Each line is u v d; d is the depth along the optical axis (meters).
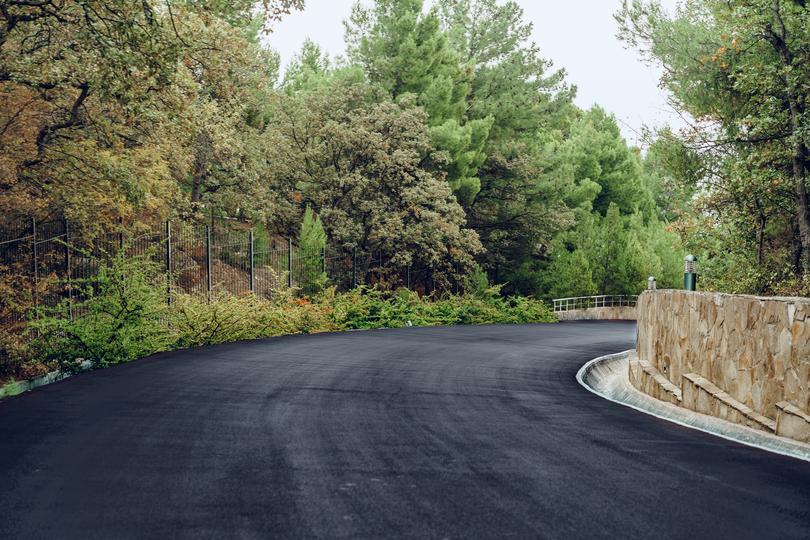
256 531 4.40
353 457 6.38
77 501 4.98
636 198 72.62
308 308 26.44
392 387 11.27
